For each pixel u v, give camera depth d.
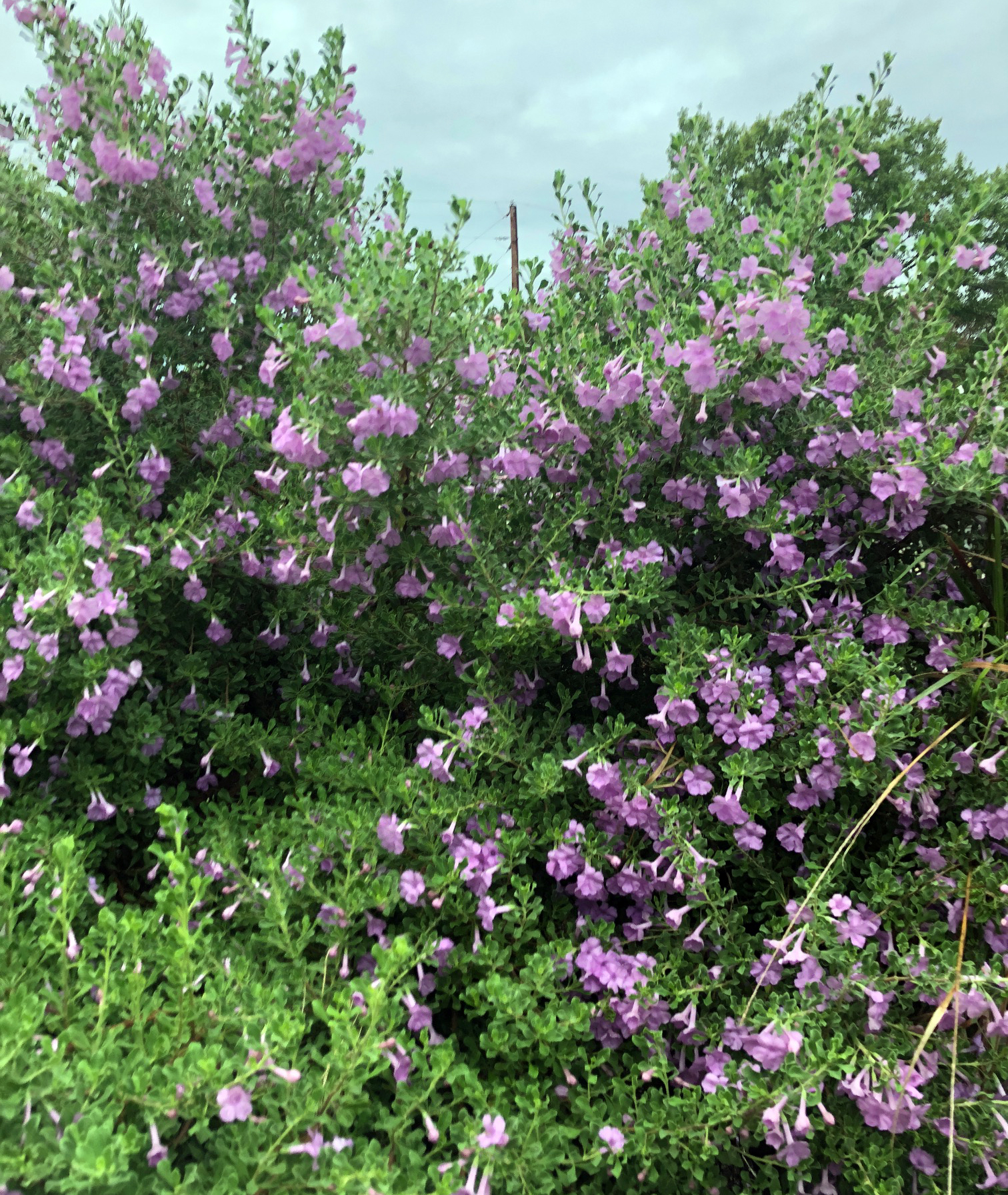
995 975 1.77
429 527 2.58
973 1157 1.75
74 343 2.59
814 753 2.11
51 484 2.93
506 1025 1.83
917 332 2.70
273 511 2.74
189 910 1.37
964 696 2.26
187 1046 1.41
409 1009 1.70
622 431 2.58
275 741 2.61
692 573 2.79
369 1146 1.30
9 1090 1.19
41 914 1.70
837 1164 1.84
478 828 2.13
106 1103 1.23
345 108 3.08
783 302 2.13
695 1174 1.68
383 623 2.73
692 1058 2.07
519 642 2.29
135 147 2.83
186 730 2.63
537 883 2.31
